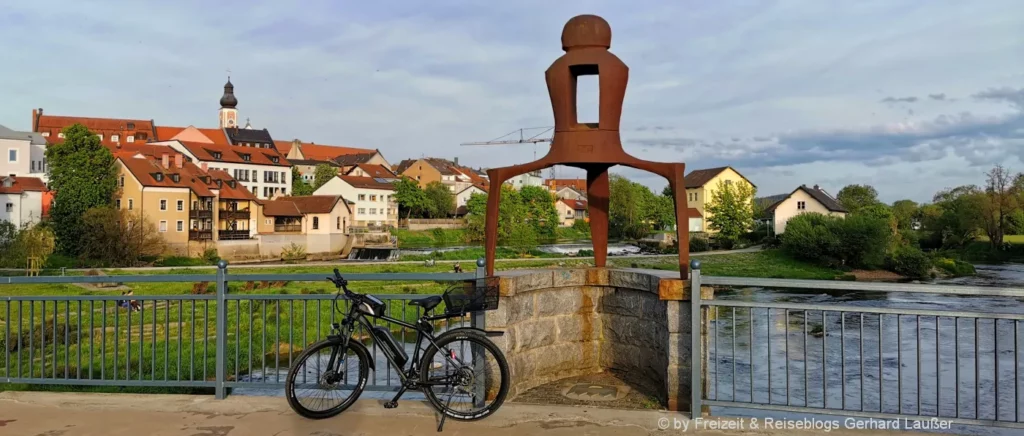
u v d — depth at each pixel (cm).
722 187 7931
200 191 6084
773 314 2517
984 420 483
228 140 10006
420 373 520
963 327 2144
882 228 5038
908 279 4544
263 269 4744
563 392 644
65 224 5216
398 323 535
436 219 9138
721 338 1903
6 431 517
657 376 636
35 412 562
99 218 5047
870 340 1895
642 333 668
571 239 9362
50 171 5553
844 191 11000
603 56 644
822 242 5128
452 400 561
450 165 12606
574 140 648
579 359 714
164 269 4600
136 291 3297
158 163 6400
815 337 1944
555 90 656
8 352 624
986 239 6544
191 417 546
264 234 6322
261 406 573
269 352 1623
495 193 644
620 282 695
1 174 6619
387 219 8688
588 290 722
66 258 5088
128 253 5075
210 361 1478
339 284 558
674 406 579
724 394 1230
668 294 580
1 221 4731
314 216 7069
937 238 6625
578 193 12750
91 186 5438
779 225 7681
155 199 5709
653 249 6756
